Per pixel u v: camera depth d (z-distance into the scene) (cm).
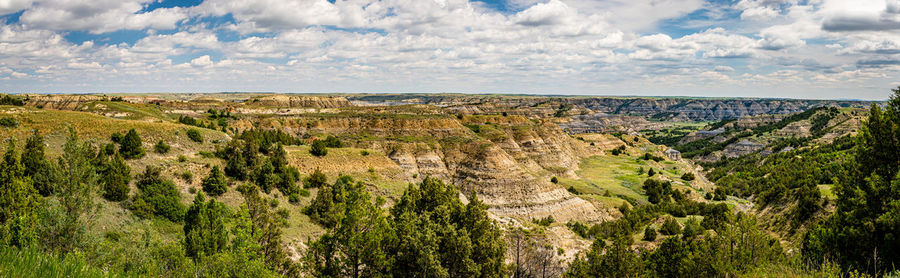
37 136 4144
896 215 2295
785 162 11025
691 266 3016
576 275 3784
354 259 2862
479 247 3256
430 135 10981
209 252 2697
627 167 13275
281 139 8456
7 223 1983
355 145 9244
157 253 2311
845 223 2636
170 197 3991
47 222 1986
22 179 2602
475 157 8931
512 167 8650
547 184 8256
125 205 3659
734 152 19512
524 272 4334
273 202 4691
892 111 2614
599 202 8444
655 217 7681
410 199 3794
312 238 4181
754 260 2806
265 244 3031
